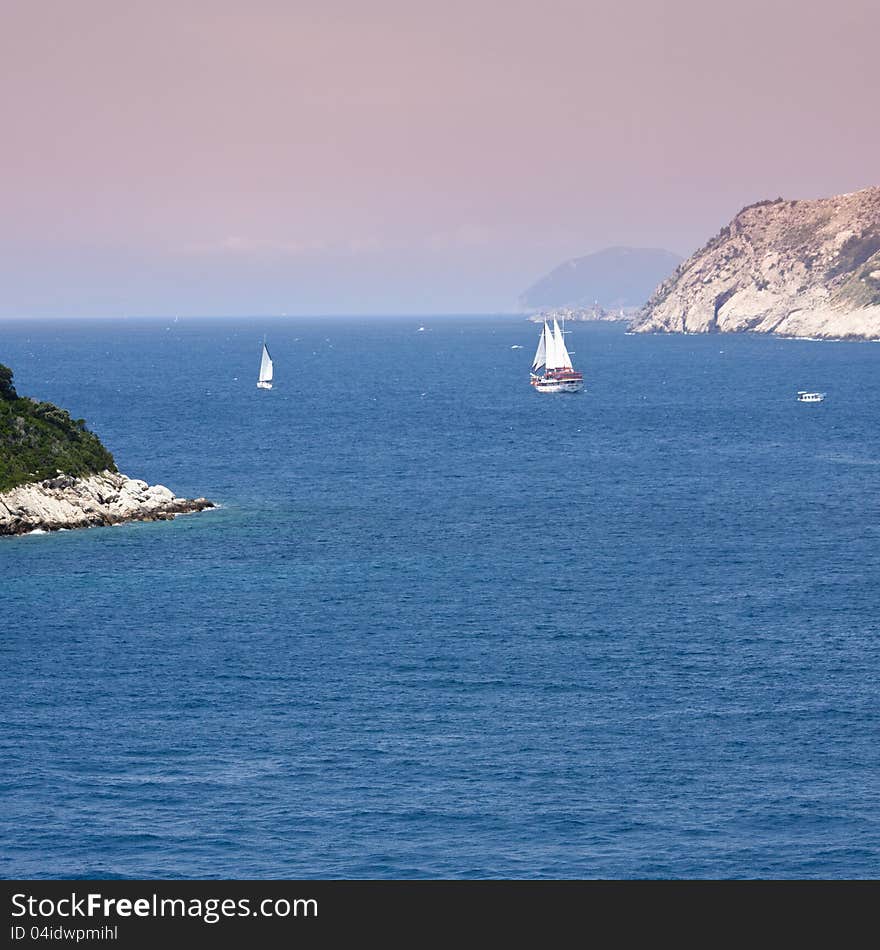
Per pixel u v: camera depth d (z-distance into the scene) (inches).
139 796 7381.9
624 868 6584.6
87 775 7672.2
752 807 7258.9
